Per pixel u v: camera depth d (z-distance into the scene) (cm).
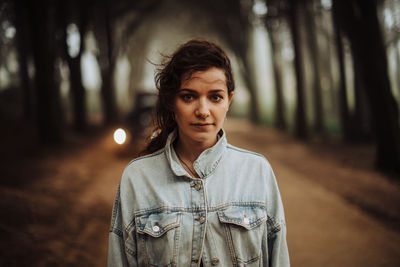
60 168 744
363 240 379
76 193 533
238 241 119
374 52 730
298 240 383
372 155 927
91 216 428
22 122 1556
